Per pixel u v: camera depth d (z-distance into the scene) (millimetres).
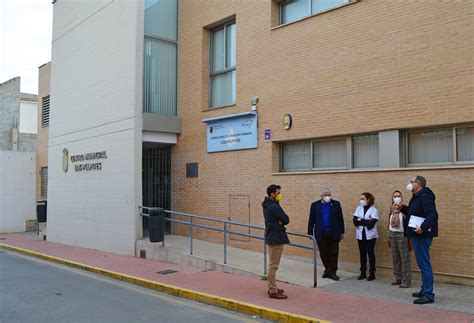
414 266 8789
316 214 9359
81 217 16484
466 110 8250
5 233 23047
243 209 12188
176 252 11711
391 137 9250
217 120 13062
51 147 19172
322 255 9250
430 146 9008
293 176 11008
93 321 7000
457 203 8242
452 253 8250
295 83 11117
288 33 11359
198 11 14203
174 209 14422
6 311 7621
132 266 11664
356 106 9844
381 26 9484
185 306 8016
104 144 15219
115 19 15016
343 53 10148
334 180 10148
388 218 9109
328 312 6918
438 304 7113
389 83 9312
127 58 14234
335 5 10672
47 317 7238
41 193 25047
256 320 7086
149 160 15398
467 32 8289
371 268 8953
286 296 7871
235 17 13055
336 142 10586
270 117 11648
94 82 16078
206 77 13945
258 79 12031
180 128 14492
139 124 13750
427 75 8766
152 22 14680
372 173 9453
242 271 9906
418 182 7367
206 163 13438
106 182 15008
